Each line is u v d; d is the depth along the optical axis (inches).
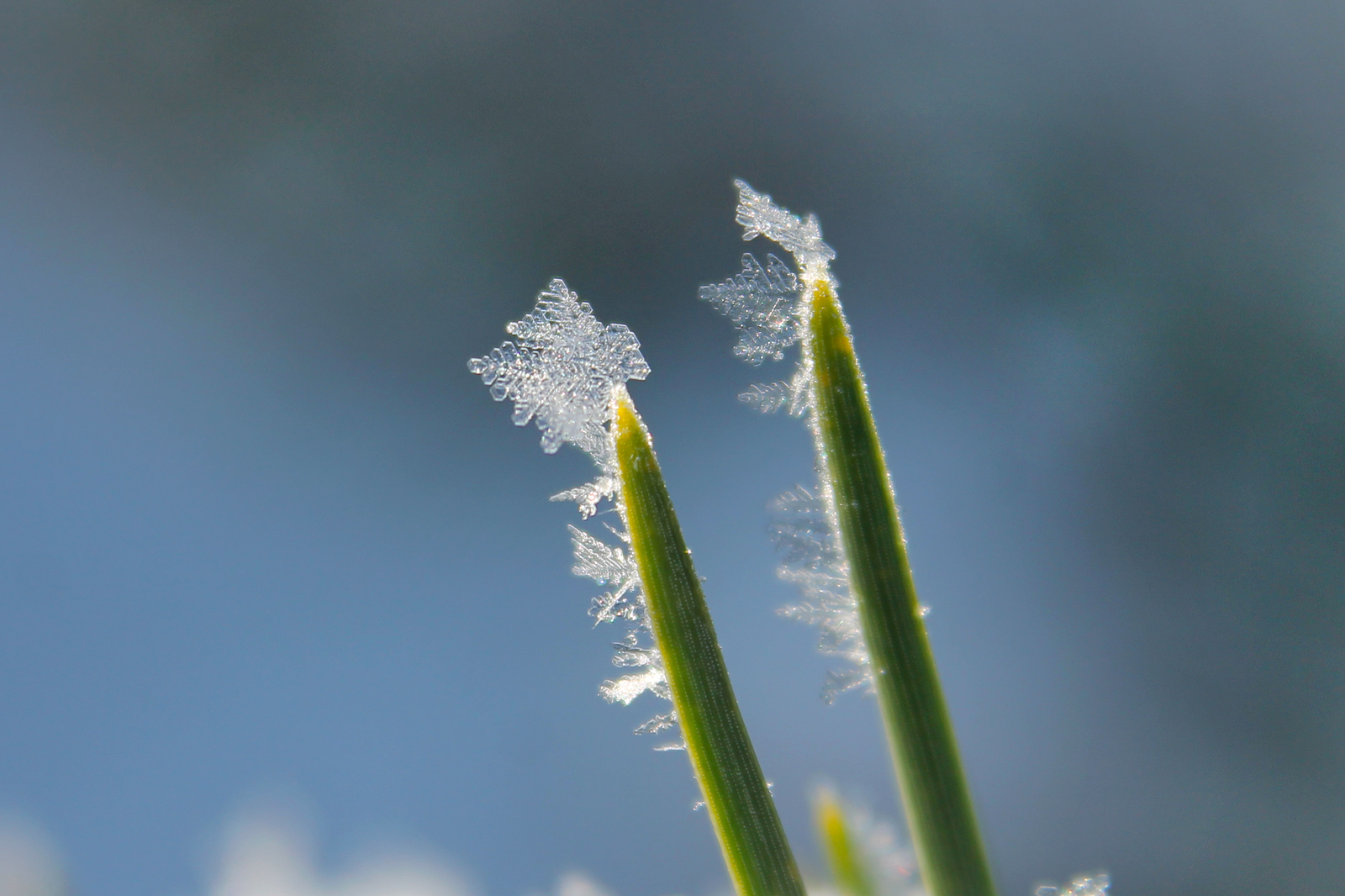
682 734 5.0
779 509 5.1
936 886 5.0
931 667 5.0
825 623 5.1
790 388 5.1
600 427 5.1
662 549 5.0
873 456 5.0
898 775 5.0
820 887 5.1
